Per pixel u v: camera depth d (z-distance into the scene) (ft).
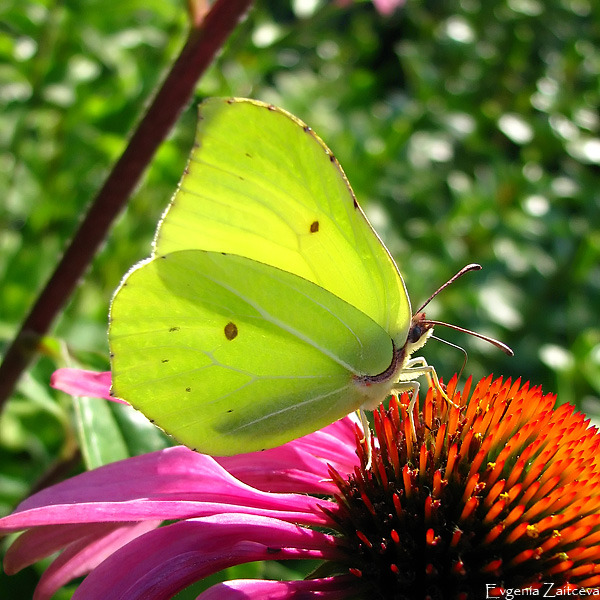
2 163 0.71
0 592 0.51
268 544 0.39
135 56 0.74
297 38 0.67
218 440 0.40
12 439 0.57
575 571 0.38
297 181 0.40
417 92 0.98
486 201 0.81
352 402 0.41
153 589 0.37
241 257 0.38
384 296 0.40
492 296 0.74
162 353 0.38
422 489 0.40
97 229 0.44
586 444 0.41
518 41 1.09
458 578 0.38
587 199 0.86
